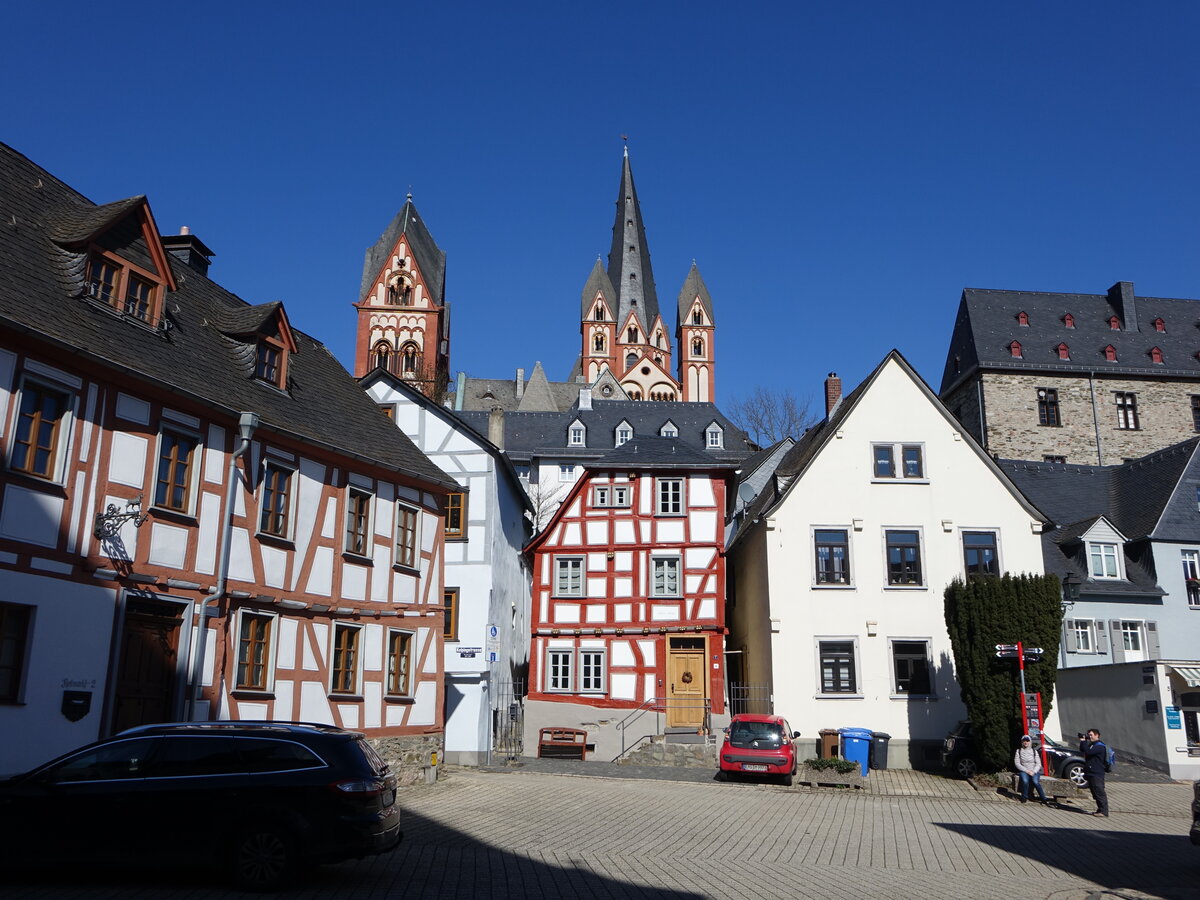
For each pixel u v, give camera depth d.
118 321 16.02
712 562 30.81
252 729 10.80
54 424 14.12
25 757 13.09
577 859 13.02
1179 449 36.56
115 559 14.73
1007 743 23.34
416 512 22.61
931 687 27.80
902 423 29.73
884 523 28.98
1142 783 24.83
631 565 31.17
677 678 30.16
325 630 19.25
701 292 116.94
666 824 16.48
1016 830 17.25
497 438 42.75
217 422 17.00
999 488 29.31
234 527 17.14
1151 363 55.34
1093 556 33.81
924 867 13.66
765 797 20.56
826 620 28.20
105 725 14.34
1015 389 54.47
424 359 85.94
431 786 19.89
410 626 21.81
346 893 10.23
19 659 13.21
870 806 19.83
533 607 31.28
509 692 30.81
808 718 27.50
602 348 116.44
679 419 59.09
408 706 21.42
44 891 9.76
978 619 24.00
